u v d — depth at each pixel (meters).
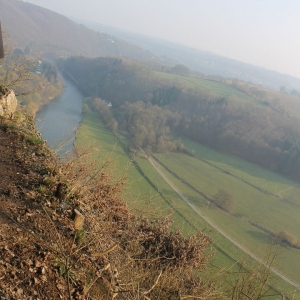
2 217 4.38
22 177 5.61
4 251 3.83
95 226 5.53
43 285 3.70
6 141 6.97
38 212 4.81
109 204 6.90
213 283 6.05
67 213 5.14
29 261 3.87
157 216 8.84
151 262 6.20
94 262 4.66
